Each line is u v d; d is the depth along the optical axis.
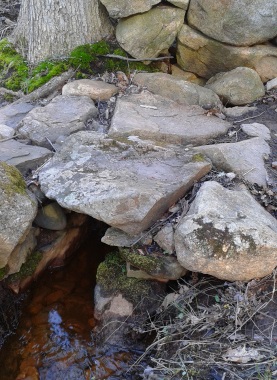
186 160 1.58
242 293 1.30
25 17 2.30
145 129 1.74
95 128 1.82
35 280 1.59
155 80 2.06
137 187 1.41
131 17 2.12
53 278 1.63
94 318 1.48
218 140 1.78
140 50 2.15
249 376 1.13
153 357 1.30
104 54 2.19
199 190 1.45
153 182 1.46
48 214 1.55
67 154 1.62
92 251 1.74
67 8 2.16
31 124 1.80
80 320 1.49
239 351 1.19
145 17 2.10
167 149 1.64
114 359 1.38
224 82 2.07
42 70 2.17
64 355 1.40
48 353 1.41
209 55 2.14
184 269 1.41
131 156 1.60
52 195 1.46
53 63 2.19
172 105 1.98
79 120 1.83
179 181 1.47
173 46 2.25
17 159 1.61
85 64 2.15
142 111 1.89
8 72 2.26
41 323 1.49
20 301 1.53
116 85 2.10
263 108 2.04
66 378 1.34
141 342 1.40
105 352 1.40
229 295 1.32
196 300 1.37
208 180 1.55
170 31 2.12
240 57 2.10
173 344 1.29
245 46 2.09
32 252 1.55
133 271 1.45
